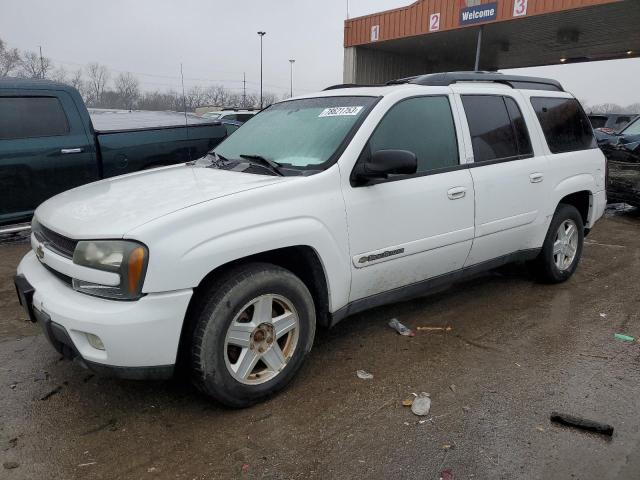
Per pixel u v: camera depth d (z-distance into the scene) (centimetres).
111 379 336
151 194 312
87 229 273
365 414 299
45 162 635
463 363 360
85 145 663
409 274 378
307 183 315
